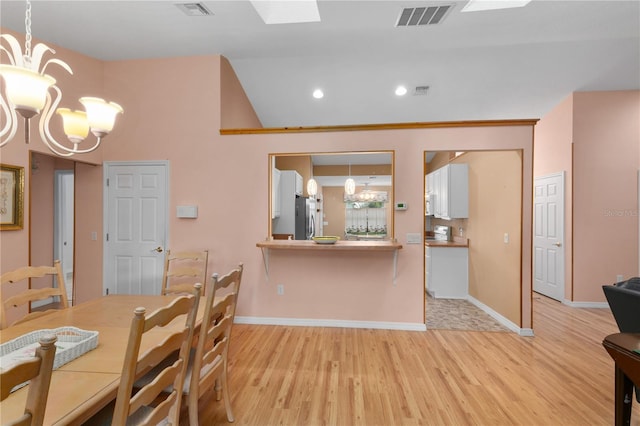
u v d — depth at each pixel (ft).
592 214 13.99
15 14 8.97
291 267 11.73
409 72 12.71
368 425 6.21
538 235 16.24
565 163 14.39
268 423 6.24
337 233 29.68
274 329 11.26
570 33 10.24
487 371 8.29
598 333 10.93
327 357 9.05
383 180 27.02
